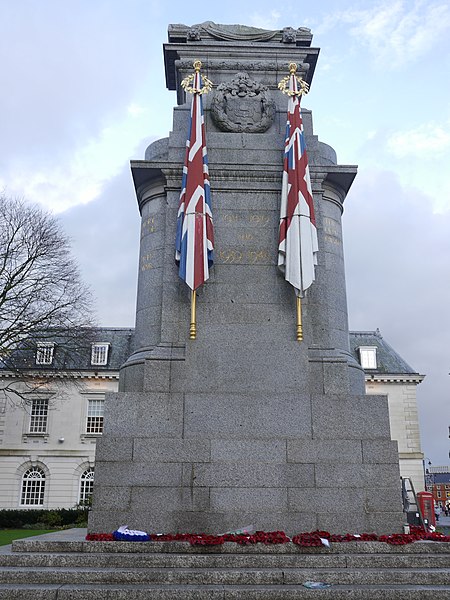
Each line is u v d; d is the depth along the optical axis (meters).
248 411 11.09
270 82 14.59
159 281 12.86
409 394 44.97
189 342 11.67
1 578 7.84
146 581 7.85
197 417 11.02
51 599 7.32
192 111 12.90
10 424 42.59
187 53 14.77
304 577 7.93
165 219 13.15
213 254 12.36
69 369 42.81
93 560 8.36
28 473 42.16
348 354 13.32
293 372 11.62
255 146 13.53
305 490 10.48
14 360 36.50
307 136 14.09
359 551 9.16
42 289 30.48
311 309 12.52
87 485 41.97
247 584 7.84
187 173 12.35
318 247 12.97
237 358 11.64
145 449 10.59
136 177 13.59
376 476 10.62
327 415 11.10
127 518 10.19
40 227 32.16
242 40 14.91
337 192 14.41
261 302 12.30
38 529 35.09
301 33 15.01
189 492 10.37
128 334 47.06
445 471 132.00
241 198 12.97
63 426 42.72
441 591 7.47
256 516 10.28
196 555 8.59
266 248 12.66
